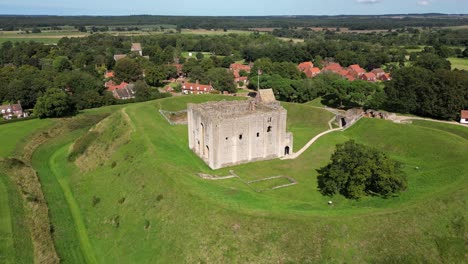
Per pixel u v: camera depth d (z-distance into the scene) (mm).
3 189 66938
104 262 53969
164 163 70188
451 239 51312
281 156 82938
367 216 52906
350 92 119375
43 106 115250
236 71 195875
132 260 52875
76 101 129250
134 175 69875
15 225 56688
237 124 75000
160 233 54969
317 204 59750
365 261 47969
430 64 161375
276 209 55594
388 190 60656
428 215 54188
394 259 48312
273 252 48562
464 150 77000
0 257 49531
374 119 101938
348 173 60719
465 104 104125
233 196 59938
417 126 94625
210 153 75875
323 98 133125
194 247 50906
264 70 172500
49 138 103438
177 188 61125
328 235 49969
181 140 91750
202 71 184000
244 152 78125
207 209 54875
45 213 64000
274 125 79938
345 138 96938
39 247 54031
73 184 76688
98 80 152125
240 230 51125
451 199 57312
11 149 89500
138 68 181500
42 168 85438
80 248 57000
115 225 60500
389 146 89375
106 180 73688
